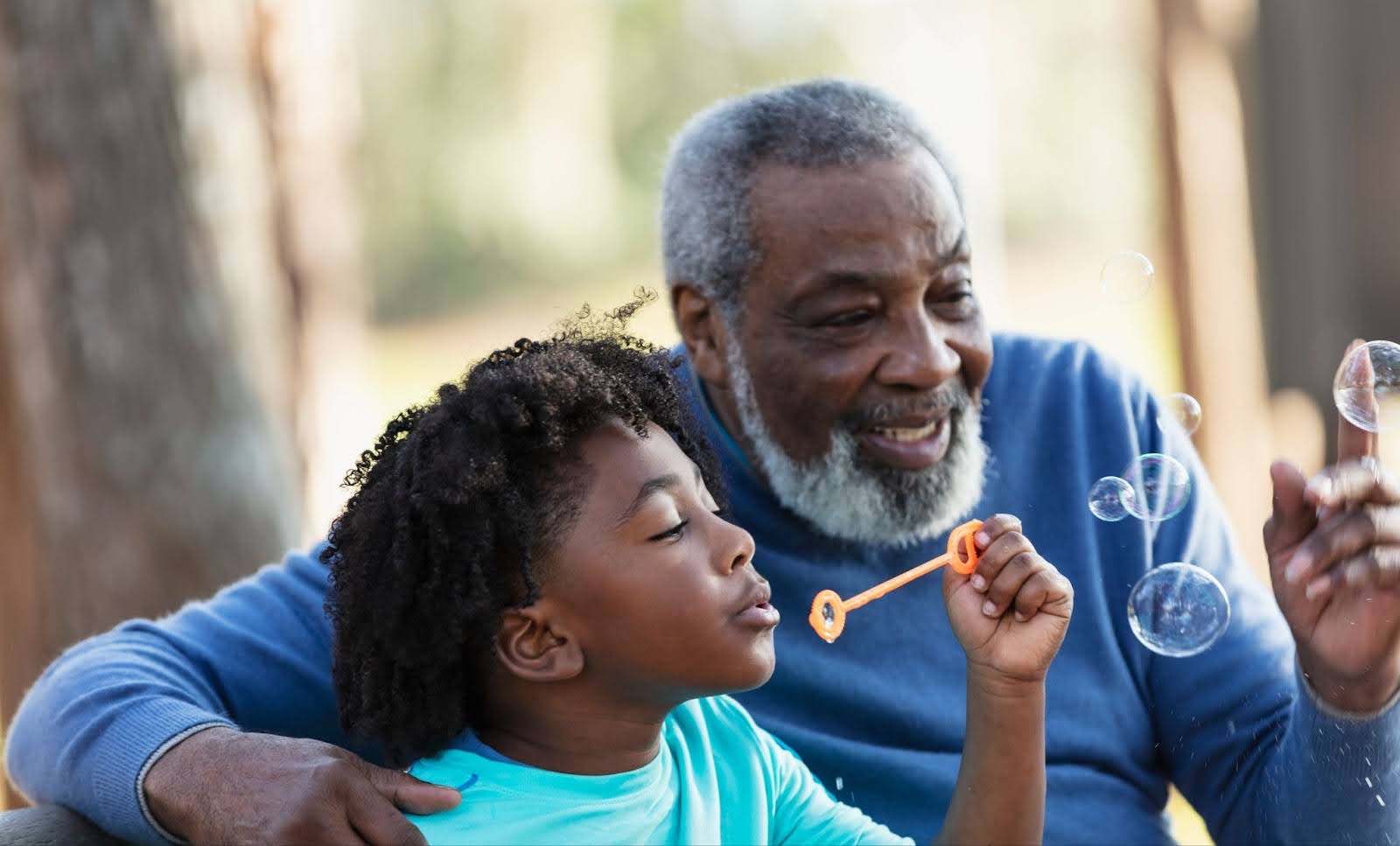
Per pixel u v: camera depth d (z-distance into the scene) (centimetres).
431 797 174
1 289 357
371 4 1892
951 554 190
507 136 1900
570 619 175
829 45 1967
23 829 194
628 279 1830
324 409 416
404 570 177
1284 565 201
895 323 223
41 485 354
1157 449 249
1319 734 208
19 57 350
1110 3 1614
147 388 353
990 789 189
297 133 398
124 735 192
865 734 228
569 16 1919
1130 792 234
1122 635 240
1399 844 213
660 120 1972
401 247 1847
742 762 198
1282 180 617
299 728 218
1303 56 611
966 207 238
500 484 174
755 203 226
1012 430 245
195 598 354
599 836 175
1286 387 624
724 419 241
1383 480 198
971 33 1716
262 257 371
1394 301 630
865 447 226
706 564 175
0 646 363
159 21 354
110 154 351
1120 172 1609
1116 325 1034
